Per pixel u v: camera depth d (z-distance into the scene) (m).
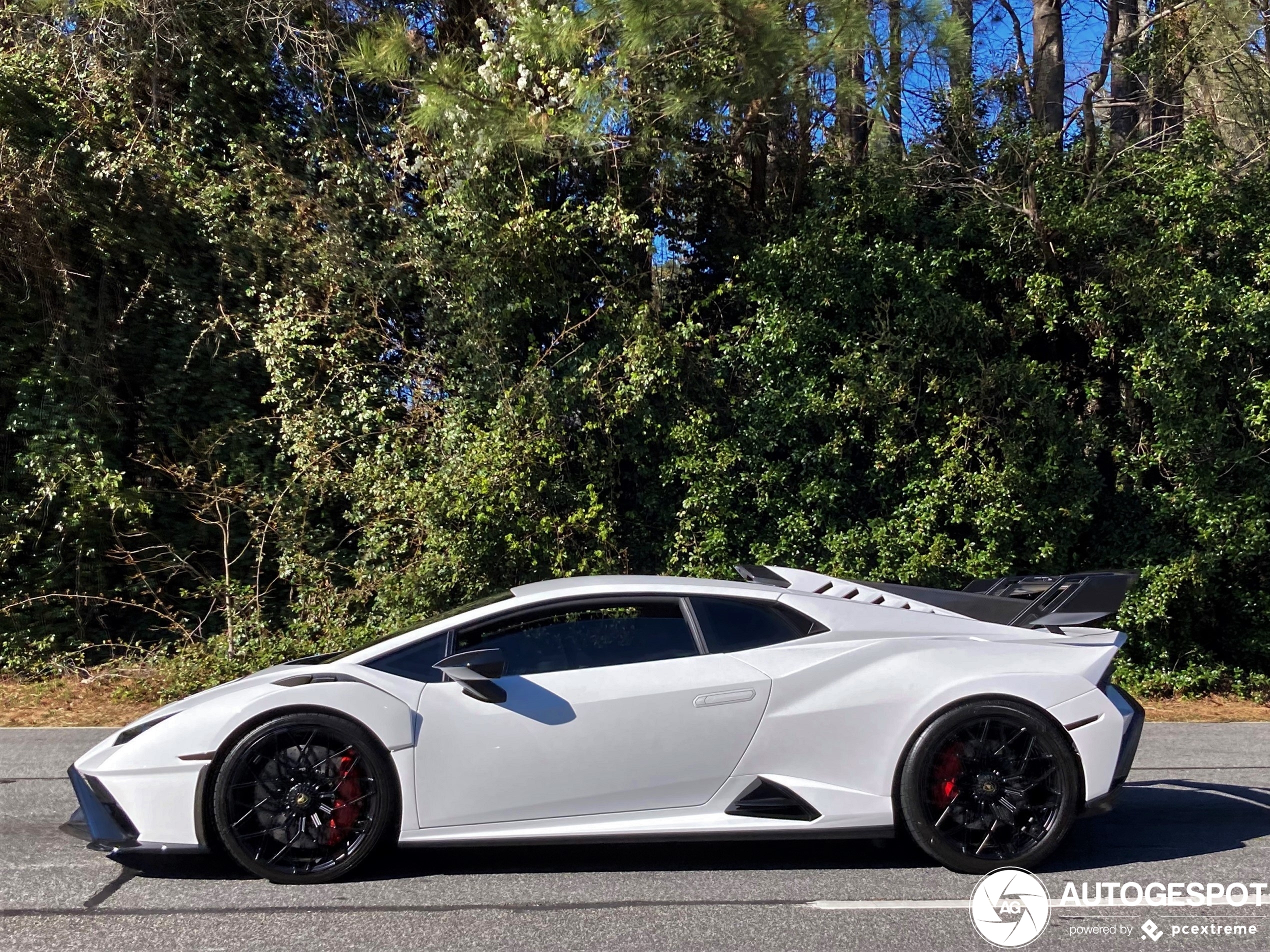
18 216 10.09
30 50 11.09
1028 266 10.73
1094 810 4.40
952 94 11.41
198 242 11.16
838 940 3.70
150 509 10.59
